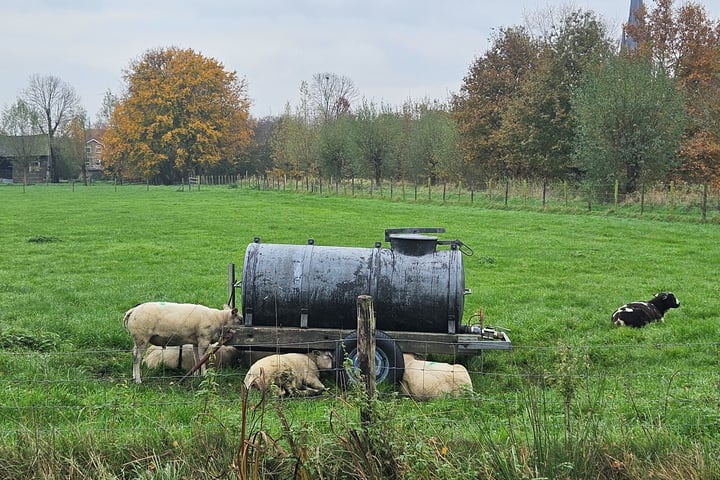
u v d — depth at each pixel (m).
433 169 64.75
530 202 42.31
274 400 7.45
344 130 70.44
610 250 24.09
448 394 9.03
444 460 5.93
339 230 30.28
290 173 86.44
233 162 102.31
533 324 13.75
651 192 38.53
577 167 45.16
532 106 50.06
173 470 6.01
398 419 6.29
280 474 5.93
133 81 93.44
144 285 17.53
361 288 9.97
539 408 7.32
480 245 25.47
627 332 13.10
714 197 35.78
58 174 112.56
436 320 9.98
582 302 15.91
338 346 9.42
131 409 7.85
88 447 6.46
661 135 38.81
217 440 6.49
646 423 7.07
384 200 50.56
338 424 6.49
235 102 100.56
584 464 6.00
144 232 29.94
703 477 5.92
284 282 10.04
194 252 23.81
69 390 9.23
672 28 52.81
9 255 22.94
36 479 6.05
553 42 50.94
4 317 13.93
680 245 25.25
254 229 30.92
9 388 9.05
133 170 96.88
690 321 13.91
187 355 10.56
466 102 59.78
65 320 13.52
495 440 6.54
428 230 10.59
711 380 9.73
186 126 92.19
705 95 43.34
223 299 15.89
